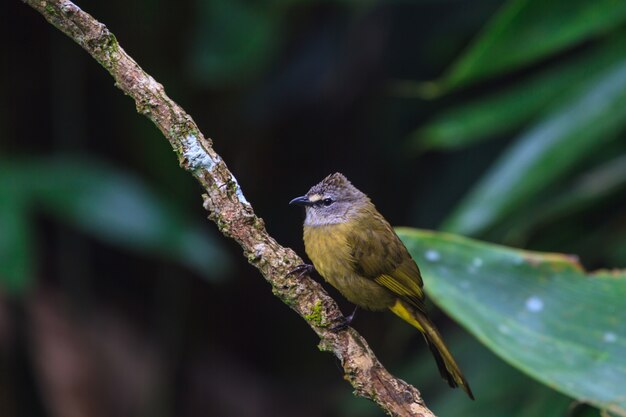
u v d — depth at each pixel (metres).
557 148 8.62
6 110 12.54
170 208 10.53
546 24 8.27
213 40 11.35
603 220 10.00
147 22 12.52
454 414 9.76
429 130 10.24
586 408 7.51
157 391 12.13
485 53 8.57
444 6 13.39
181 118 5.89
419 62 13.65
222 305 14.07
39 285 11.36
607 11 8.25
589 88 8.71
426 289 7.10
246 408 13.29
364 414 11.03
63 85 12.50
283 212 14.25
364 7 13.03
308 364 14.48
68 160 10.59
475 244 7.26
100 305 12.31
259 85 13.34
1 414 11.27
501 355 6.70
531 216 9.63
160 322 12.99
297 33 13.70
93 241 12.90
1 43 12.49
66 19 5.77
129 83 5.86
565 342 6.85
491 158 13.05
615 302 7.04
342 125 14.17
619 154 10.11
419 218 13.29
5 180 10.05
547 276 7.16
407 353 12.95
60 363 10.90
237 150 13.77
